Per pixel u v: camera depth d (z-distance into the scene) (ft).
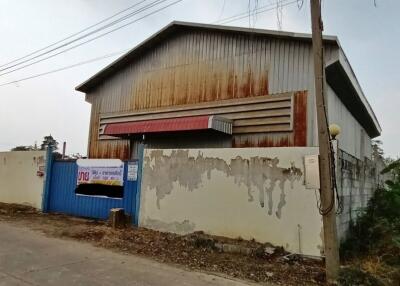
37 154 41.68
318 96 18.89
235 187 24.95
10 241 25.21
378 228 25.55
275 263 20.98
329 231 18.17
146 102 44.52
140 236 26.78
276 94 34.19
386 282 17.47
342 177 24.09
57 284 16.57
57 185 39.19
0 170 46.11
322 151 18.58
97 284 16.80
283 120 33.37
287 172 22.97
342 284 17.37
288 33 32.89
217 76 38.65
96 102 50.62
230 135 36.81
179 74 41.98
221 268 20.07
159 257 22.08
